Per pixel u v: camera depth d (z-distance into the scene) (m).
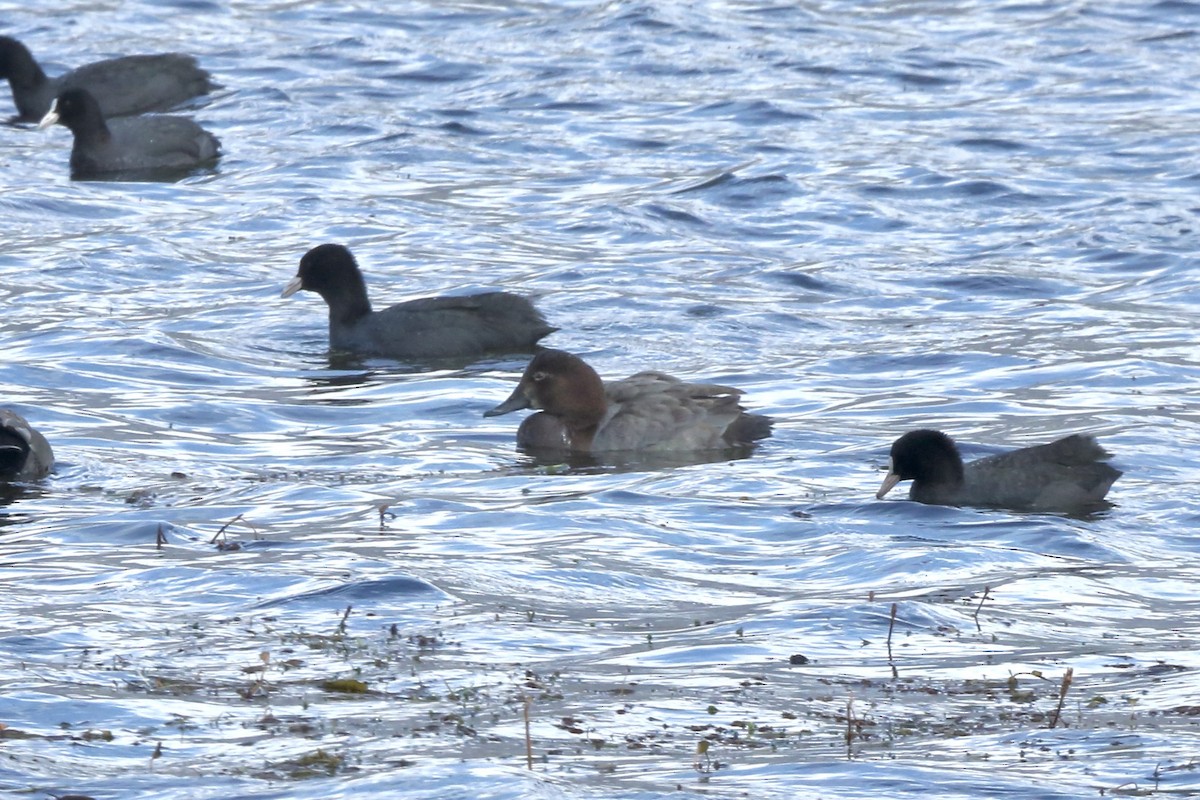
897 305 24.53
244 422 19.16
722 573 13.78
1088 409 19.52
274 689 10.59
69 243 27.00
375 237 27.84
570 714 10.20
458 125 35.56
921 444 16.09
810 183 31.11
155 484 16.41
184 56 38.09
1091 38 44.44
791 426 19.09
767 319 23.61
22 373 20.64
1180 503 15.93
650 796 8.66
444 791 8.60
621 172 32.19
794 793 8.75
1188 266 26.22
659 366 21.72
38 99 36.75
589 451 18.23
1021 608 12.88
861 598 13.01
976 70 41.09
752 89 38.91
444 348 22.34
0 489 16.14
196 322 23.39
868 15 47.31
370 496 15.99
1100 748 9.59
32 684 10.49
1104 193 30.59
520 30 45.12
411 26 45.91
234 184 31.09
